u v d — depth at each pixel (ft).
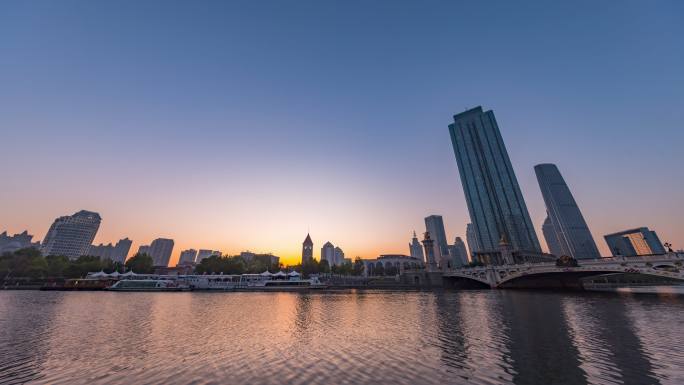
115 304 212.84
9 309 177.99
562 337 95.71
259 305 212.64
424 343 90.68
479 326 118.11
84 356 78.89
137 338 100.53
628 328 108.68
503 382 58.54
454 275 469.57
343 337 100.89
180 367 69.87
